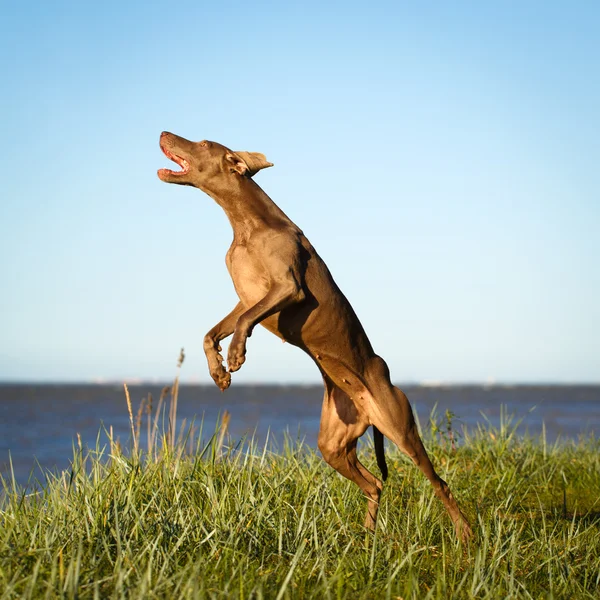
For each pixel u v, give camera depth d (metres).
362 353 5.91
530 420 24.48
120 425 22.58
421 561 4.91
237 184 5.86
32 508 5.38
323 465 6.97
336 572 4.34
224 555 4.62
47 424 23.19
